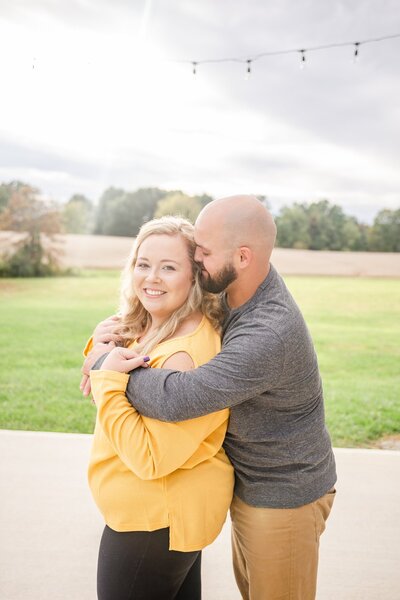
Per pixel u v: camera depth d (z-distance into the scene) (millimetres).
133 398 1380
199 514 1448
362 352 8672
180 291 1514
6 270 14969
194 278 1545
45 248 15125
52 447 3770
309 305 11695
